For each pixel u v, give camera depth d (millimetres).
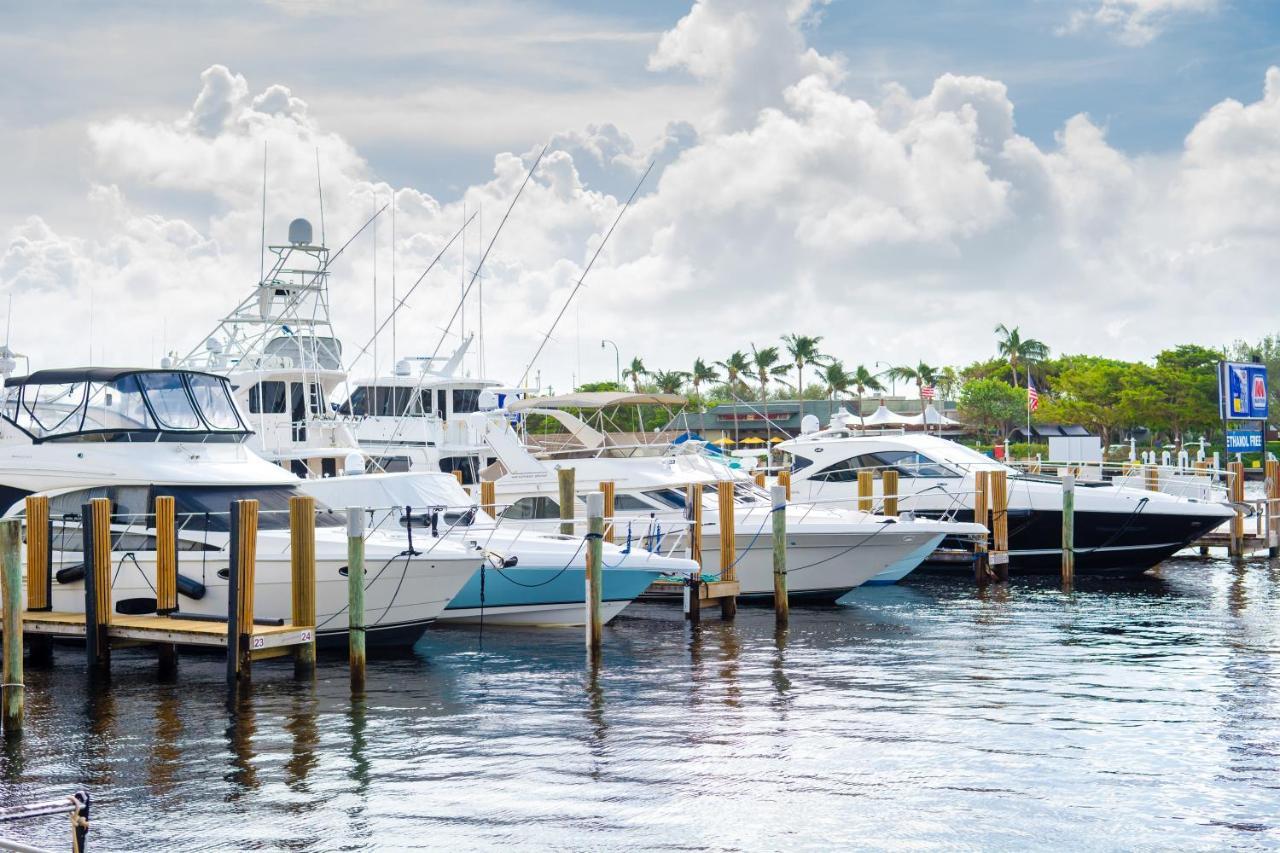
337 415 32906
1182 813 11305
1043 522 29609
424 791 11977
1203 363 94062
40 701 15672
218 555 18312
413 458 32500
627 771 12633
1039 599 25641
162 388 20234
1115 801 11633
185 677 17062
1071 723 14539
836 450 31188
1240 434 36219
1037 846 10516
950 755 13164
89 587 16625
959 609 24125
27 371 23875
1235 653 19109
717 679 17156
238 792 11969
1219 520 29703
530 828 10938
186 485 19062
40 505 18000
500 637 20422
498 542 21000
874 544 24719
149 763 12945
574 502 23719
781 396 111500
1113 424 95062
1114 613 23516
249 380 31938
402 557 18156
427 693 16203
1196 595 26250
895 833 10812
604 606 21344
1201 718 14773
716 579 22750
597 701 15781
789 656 18922
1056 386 102688
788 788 12039
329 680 16922
